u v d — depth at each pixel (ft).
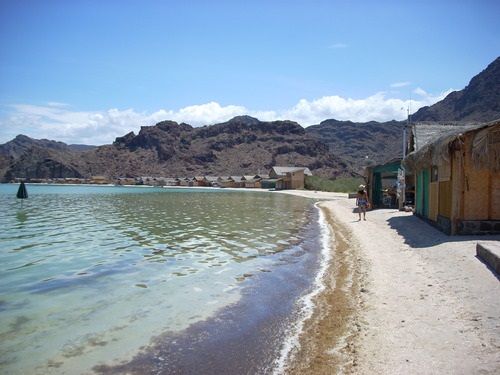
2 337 28.37
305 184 344.90
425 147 67.51
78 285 40.98
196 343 27.40
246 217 105.29
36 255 55.31
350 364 23.02
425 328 26.43
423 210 76.28
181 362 24.75
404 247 53.26
